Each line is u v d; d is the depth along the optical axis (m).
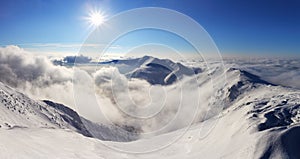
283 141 24.11
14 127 34.91
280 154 23.00
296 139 23.91
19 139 27.28
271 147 24.11
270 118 34.19
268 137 25.52
